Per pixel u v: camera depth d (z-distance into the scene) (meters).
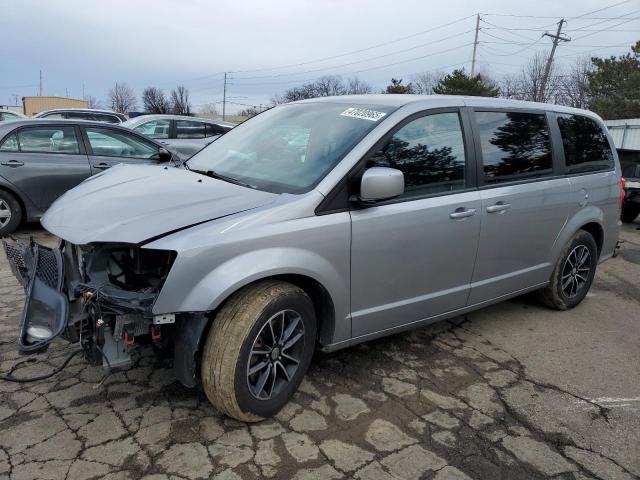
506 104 4.13
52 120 6.98
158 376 3.33
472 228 3.67
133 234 2.59
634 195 9.76
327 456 2.67
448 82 37.28
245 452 2.66
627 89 31.11
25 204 6.80
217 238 2.60
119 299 2.56
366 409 3.11
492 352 3.99
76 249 3.05
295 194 2.96
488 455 2.77
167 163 4.18
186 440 2.73
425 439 2.87
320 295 3.10
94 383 3.21
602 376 3.71
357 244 3.06
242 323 2.66
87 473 2.45
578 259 4.85
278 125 3.83
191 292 2.54
